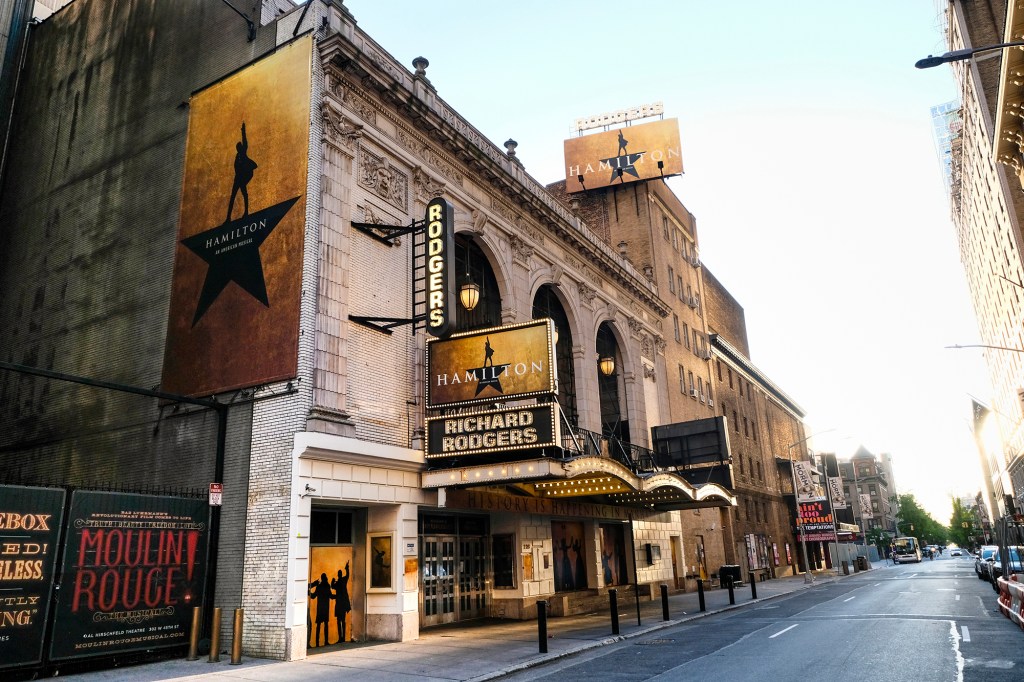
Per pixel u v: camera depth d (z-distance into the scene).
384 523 17.08
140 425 17.75
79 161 22.25
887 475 178.50
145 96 21.06
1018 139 29.19
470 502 19.50
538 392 16.98
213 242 17.70
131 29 22.45
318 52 17.33
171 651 14.02
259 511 14.91
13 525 11.92
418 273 19.00
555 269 27.06
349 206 17.25
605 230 42.47
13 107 25.30
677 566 34.00
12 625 11.62
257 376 15.83
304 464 14.73
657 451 32.06
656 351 35.94
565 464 16.98
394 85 18.92
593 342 29.00
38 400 20.45
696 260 48.09
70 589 12.52
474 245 23.09
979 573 37.06
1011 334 54.94
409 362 18.42
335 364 15.84
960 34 42.41
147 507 14.09
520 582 21.77
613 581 28.23
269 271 16.34
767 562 49.72
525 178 26.59
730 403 49.47
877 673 10.69
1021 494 73.19
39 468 19.59
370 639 16.55
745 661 12.38
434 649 14.95
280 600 14.03
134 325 18.80
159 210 19.34
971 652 12.45
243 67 18.56
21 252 22.83
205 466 16.08
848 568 60.25
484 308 23.11
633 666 12.54
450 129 20.95
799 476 45.66
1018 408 59.06
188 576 14.56
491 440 17.16
